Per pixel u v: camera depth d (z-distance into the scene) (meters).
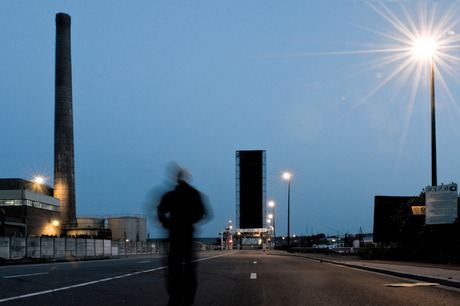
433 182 22.17
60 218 80.69
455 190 21.62
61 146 81.56
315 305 8.32
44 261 31.53
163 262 6.70
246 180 100.88
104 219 94.62
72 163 82.81
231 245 128.88
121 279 13.20
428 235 24.67
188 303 6.65
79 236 73.75
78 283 11.93
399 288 11.30
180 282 6.61
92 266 21.16
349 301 8.84
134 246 54.12
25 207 68.56
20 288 10.66
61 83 82.38
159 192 6.74
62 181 81.06
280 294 9.97
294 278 14.34
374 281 13.36
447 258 22.53
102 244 43.75
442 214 21.66
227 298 9.24
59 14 83.38
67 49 83.62
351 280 13.68
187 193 6.69
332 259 30.34
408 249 27.72
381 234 31.56
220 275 15.55
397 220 29.69
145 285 11.40
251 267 20.91
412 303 8.55
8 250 27.83
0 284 11.63
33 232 70.31
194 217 6.71
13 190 68.56
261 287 11.43
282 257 40.41
